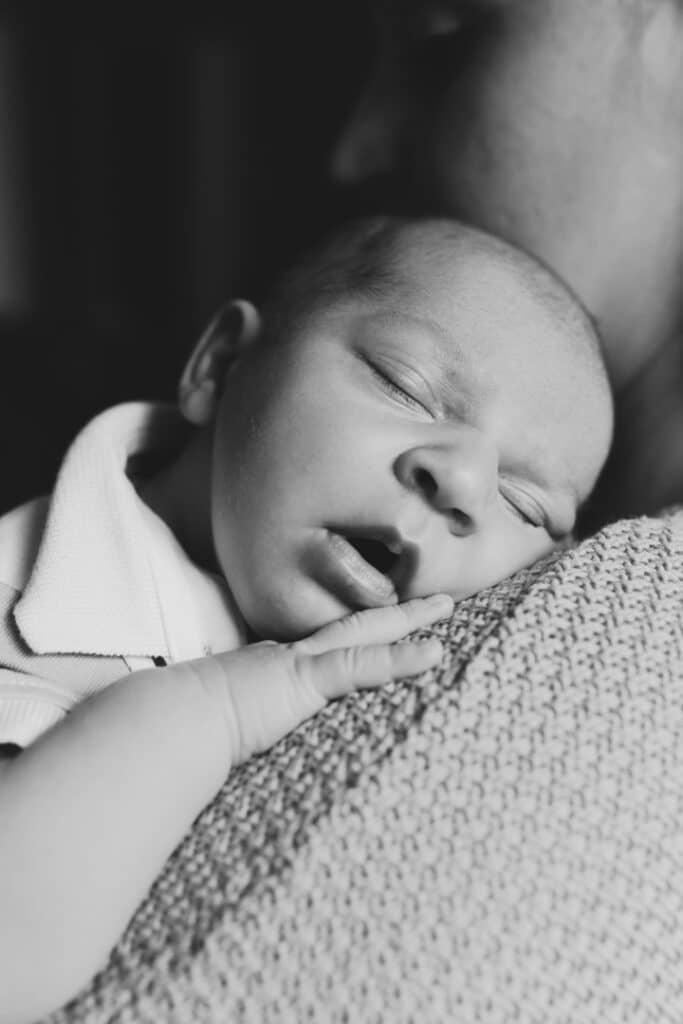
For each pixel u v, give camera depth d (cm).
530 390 82
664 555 70
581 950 56
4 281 313
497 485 81
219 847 60
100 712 63
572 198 104
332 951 55
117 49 286
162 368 290
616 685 62
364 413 79
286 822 59
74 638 72
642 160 102
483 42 103
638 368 110
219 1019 54
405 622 70
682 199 104
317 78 271
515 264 91
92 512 79
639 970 57
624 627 64
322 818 57
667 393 110
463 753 59
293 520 78
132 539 78
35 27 285
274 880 56
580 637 64
